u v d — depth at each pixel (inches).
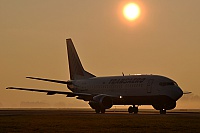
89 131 4347.9
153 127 4884.4
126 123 5506.9
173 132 4286.4
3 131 4372.5
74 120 6156.5
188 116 7500.0
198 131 4399.6
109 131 4365.2
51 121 5915.4
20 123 5506.9
